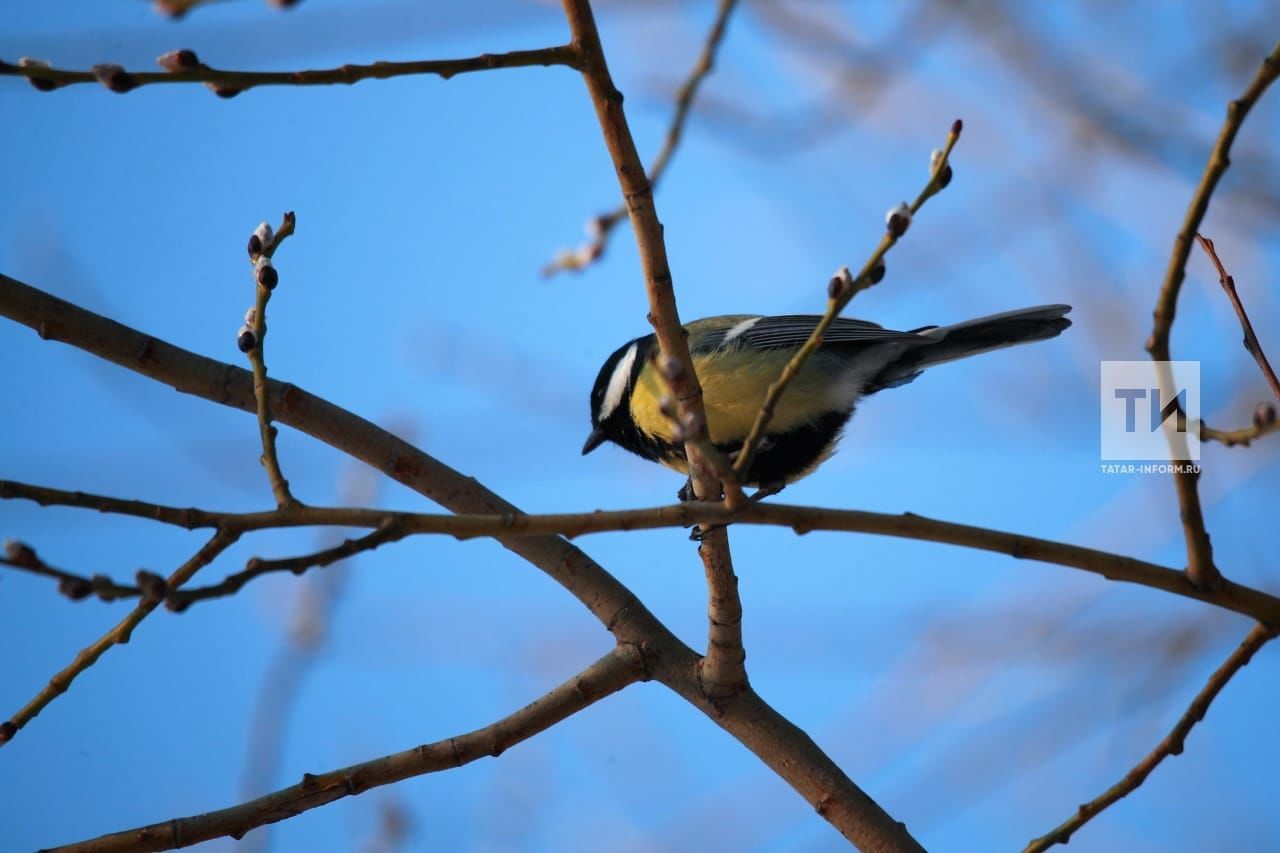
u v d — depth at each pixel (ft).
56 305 24.22
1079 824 21.61
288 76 18.48
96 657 19.90
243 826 21.97
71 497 17.61
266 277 19.33
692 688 24.91
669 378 18.86
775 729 24.56
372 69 19.03
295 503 18.58
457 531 18.38
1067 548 20.48
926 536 20.03
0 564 15.42
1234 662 21.07
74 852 21.29
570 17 20.44
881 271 18.47
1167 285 19.16
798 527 19.62
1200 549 20.43
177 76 17.67
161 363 24.85
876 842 23.72
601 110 20.98
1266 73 17.61
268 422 18.75
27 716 19.72
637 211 21.34
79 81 17.37
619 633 25.41
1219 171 18.25
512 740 23.80
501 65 20.11
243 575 16.79
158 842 21.52
